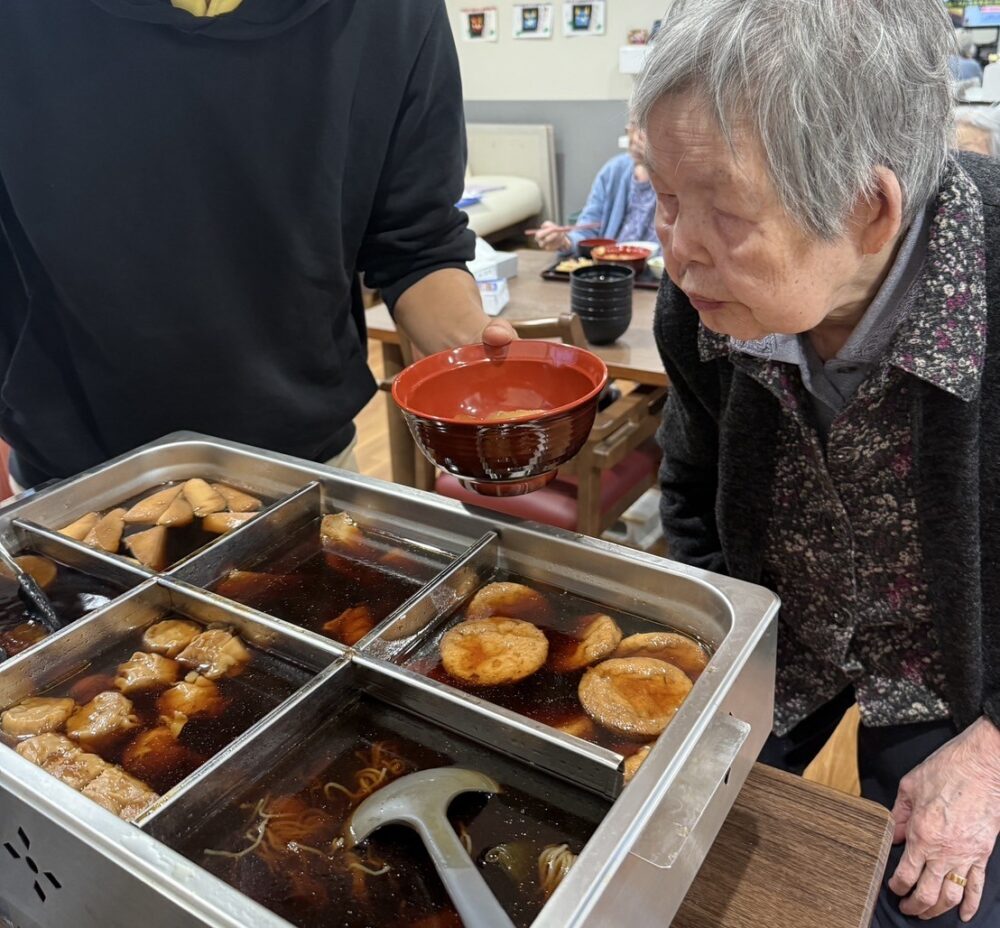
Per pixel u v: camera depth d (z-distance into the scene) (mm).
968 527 967
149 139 1271
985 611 1036
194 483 1281
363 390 1660
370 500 1181
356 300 1678
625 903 639
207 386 1449
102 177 1275
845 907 811
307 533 1188
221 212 1343
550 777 788
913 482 1036
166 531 1202
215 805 778
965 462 938
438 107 1476
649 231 3988
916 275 932
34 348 1376
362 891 704
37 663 932
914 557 1121
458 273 1554
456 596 1019
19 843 747
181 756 844
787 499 1184
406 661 937
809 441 1070
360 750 836
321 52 1299
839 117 695
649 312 2727
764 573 1316
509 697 885
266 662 964
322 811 774
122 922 690
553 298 2873
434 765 812
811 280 787
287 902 698
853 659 1286
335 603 1050
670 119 736
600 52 5719
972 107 2039
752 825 901
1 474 1812
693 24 716
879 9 709
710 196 750
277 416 1509
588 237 4180
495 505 2488
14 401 1396
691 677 881
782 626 1362
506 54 6094
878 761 1348
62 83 1235
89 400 1443
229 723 883
